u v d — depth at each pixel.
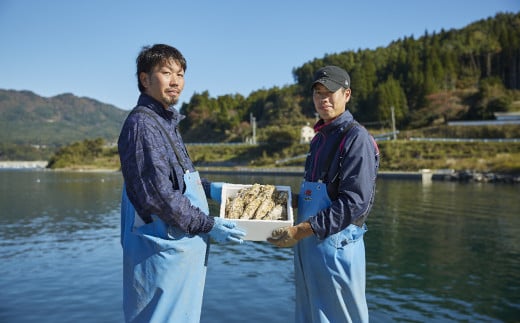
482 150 62.94
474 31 154.62
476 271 11.09
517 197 29.59
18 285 9.74
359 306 3.24
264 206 3.32
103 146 121.12
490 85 107.19
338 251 3.19
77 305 8.46
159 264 2.90
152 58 2.97
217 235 3.00
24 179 58.31
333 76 3.28
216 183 3.69
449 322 7.75
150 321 2.88
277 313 7.98
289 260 11.96
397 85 107.50
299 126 114.62
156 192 2.76
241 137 121.12
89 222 19.67
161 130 2.93
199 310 3.07
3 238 15.68
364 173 3.06
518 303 8.70
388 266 11.59
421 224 18.58
